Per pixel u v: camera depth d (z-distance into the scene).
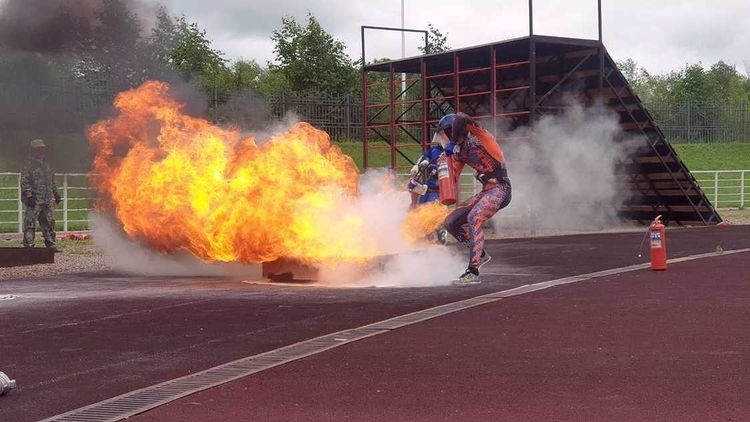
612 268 13.99
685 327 8.47
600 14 21.73
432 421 5.45
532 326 8.66
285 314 9.73
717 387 6.11
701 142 51.25
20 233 22.92
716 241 18.83
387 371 6.82
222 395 6.19
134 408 5.89
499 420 5.43
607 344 7.71
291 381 6.55
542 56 23.19
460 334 8.29
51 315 9.98
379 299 10.80
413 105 30.58
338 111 35.09
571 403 5.78
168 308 10.38
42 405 6.07
